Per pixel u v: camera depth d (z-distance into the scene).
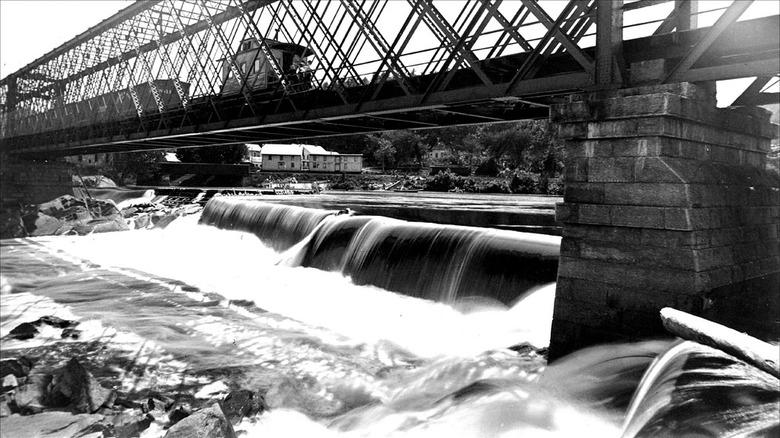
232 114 30.33
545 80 13.20
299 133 28.58
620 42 11.30
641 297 10.13
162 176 91.50
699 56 10.06
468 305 16.23
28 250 35.00
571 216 11.20
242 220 33.91
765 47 10.27
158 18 35.09
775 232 12.64
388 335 15.19
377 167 144.50
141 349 14.20
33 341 14.94
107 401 10.95
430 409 10.30
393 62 17.56
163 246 34.22
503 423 9.27
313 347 14.35
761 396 5.90
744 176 11.93
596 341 10.72
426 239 19.00
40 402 10.91
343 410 10.73
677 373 7.14
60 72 53.44
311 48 21.67
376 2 18.91
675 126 10.10
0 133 66.62
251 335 15.45
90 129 45.44
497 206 41.88
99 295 21.06
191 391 11.59
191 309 18.58
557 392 10.45
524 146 140.88
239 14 27.03
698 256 9.58
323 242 23.77
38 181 57.97
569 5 12.07
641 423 6.64
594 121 10.81
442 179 91.50
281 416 10.52
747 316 10.96
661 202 9.88
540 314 14.23
